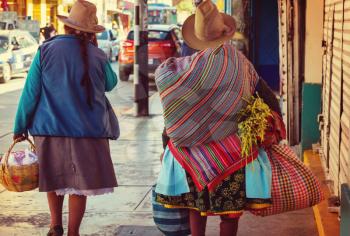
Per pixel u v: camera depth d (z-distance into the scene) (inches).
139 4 564.4
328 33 308.2
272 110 174.7
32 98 206.7
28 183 207.5
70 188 206.8
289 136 394.0
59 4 1649.9
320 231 227.0
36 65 206.8
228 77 166.1
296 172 171.5
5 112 611.2
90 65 208.4
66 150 206.2
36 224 256.5
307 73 354.0
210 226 250.2
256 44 712.4
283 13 391.9
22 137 212.7
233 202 168.9
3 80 927.7
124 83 903.7
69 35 211.0
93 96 208.8
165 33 884.0
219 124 168.4
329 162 287.0
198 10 171.2
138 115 571.8
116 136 221.1
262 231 244.2
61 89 206.1
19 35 979.9
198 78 165.5
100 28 214.5
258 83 173.5
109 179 210.5
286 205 171.0
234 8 677.3
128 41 921.5
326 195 258.2
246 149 167.5
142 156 394.9
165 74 167.5
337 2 267.7
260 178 169.0
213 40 172.7
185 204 175.5
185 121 168.1
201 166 169.6
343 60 239.6
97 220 260.5
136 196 298.2
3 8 1551.4
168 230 184.4
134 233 243.9
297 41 390.9
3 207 280.2
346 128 220.7
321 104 350.0
